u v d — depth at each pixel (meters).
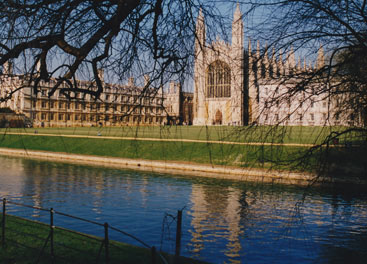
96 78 4.78
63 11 4.75
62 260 7.63
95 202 19.95
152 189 23.94
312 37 5.82
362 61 5.64
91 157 41.22
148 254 8.22
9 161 40.25
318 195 18.34
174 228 15.18
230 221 16.09
